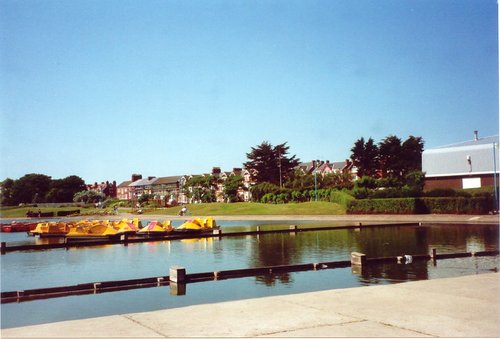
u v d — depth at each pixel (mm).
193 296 14961
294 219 61688
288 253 25938
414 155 107312
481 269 19547
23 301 14555
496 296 8625
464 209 52688
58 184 148250
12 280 18797
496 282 10164
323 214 66688
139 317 7246
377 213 59938
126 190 185250
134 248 31156
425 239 31688
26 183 141375
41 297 15078
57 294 15484
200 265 21875
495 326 6473
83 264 23266
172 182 163375
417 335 6051
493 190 53562
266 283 17016
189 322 6883
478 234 34562
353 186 78750
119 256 26453
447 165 66438
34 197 141375
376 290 9344
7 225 56938
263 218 66438
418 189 58500
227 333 6254
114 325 6766
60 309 13484
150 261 23922
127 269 21328
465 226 41812
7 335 6258
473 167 63875
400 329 6344
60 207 128500
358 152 109000
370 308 7691
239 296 14781
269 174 119125
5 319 12367
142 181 182750
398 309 7594
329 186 91188
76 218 92312
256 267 20672
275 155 120188
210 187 123688
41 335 6242
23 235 49875
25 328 6625
